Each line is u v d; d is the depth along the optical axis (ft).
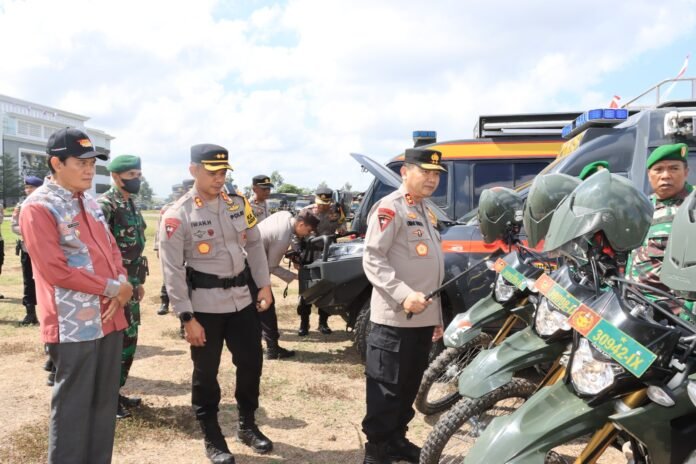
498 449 6.64
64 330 8.93
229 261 11.27
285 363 18.39
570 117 27.09
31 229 8.69
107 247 9.77
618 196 6.95
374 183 25.04
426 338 10.85
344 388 15.94
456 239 15.66
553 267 10.94
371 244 10.18
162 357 19.04
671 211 11.17
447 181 27.84
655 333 6.06
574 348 6.74
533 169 27.50
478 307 11.40
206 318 11.11
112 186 13.58
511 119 27.66
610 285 7.09
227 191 11.80
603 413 6.59
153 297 30.89
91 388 9.21
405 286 9.86
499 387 8.80
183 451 11.99
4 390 15.56
